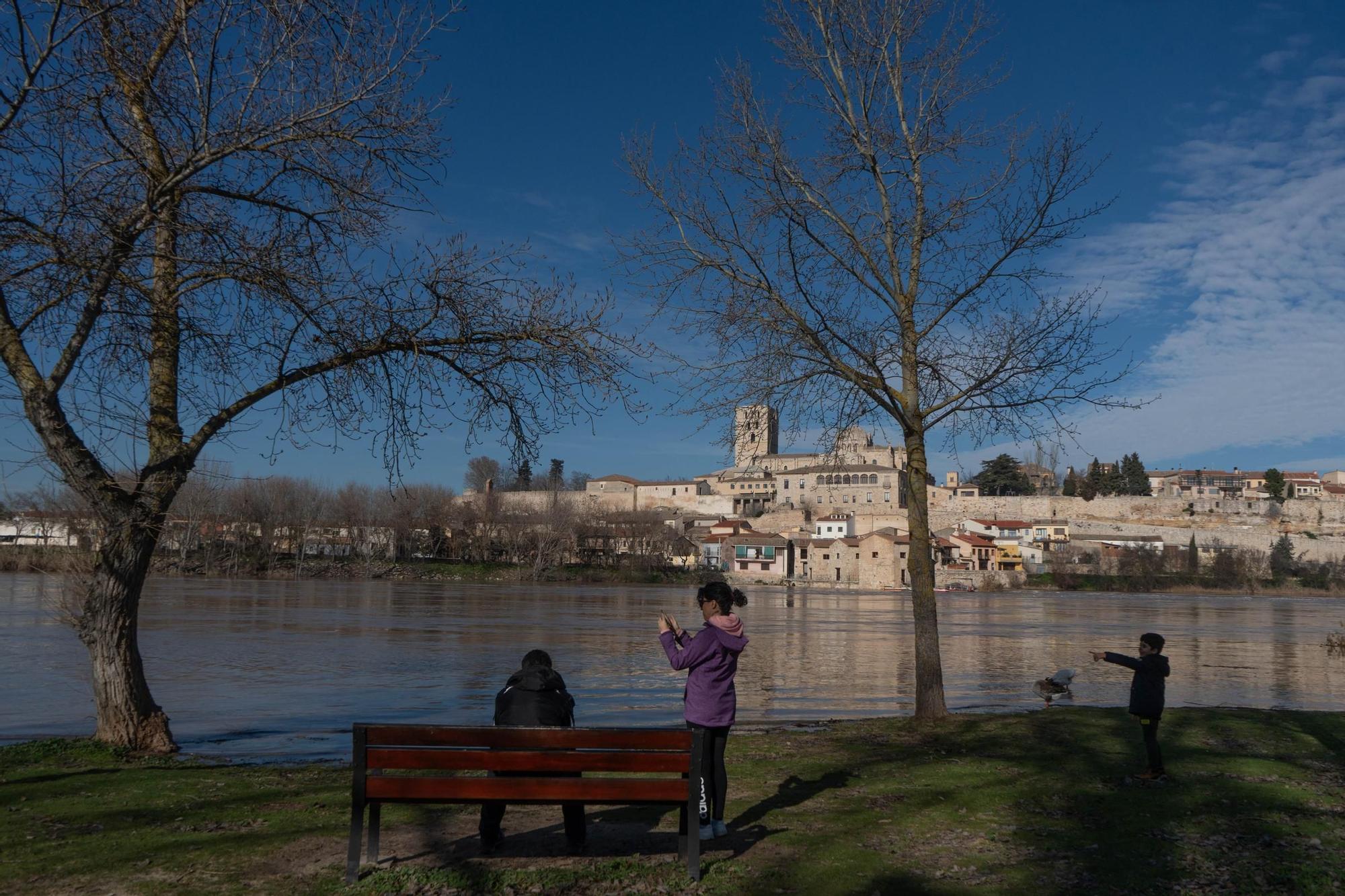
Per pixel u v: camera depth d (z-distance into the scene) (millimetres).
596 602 67750
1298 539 135625
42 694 19156
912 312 13766
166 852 6492
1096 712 14672
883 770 9852
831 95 13797
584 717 17547
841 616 60125
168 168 10469
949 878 6234
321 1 10047
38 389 9594
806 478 148500
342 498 107625
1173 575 116062
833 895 5840
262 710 18125
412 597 68062
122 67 9812
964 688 23047
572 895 5762
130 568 10750
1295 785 9328
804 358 13516
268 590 71750
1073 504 147500
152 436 10672
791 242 13000
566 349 11039
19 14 8750
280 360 10711
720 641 7105
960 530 139875
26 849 6543
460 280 10891
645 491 167375
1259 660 32656
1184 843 7168
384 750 5977
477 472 146000
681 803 6293
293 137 10172
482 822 6652
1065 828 7543
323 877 6004
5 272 9672
